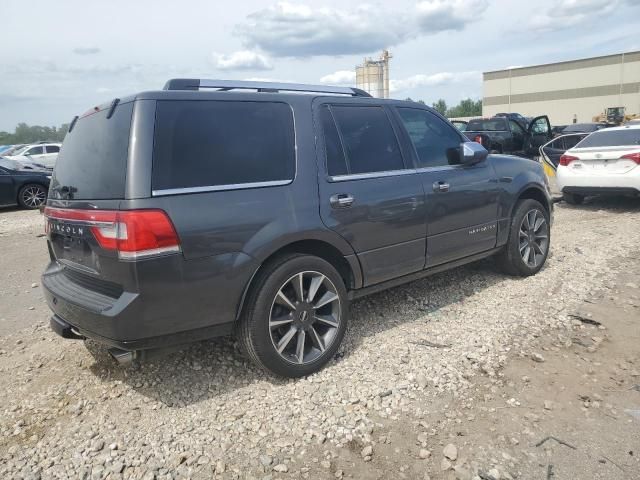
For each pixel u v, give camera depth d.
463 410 3.03
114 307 2.77
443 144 4.50
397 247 3.96
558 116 67.56
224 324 3.10
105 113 3.11
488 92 74.12
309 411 3.05
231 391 3.29
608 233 7.31
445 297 4.84
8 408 3.21
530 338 3.93
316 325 3.55
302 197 3.35
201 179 2.96
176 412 3.09
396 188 3.91
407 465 2.59
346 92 4.06
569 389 3.22
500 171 4.95
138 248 2.71
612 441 2.72
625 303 4.55
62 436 2.90
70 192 3.17
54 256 3.75
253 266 3.10
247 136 3.22
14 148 24.95
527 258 5.27
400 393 3.21
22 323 4.75
